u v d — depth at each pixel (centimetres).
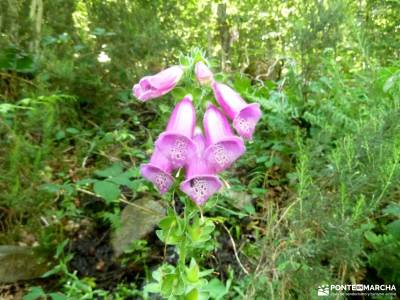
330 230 30
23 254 43
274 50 79
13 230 45
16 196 43
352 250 30
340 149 37
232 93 25
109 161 55
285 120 55
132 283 42
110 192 44
